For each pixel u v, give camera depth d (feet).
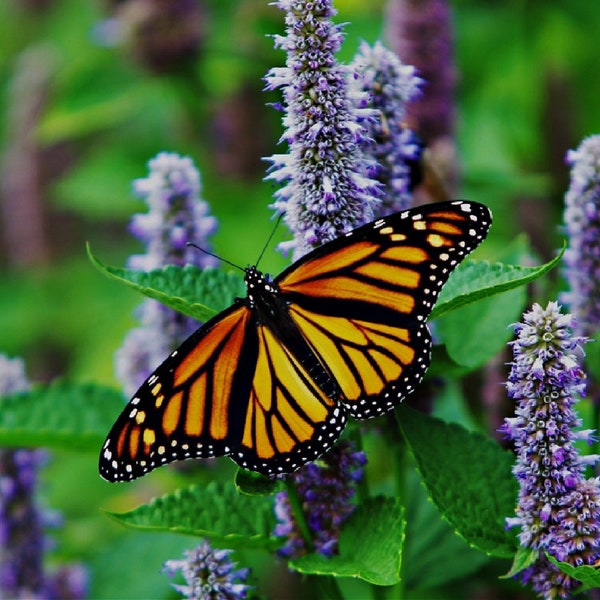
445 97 3.99
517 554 3.33
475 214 3.33
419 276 3.35
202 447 3.36
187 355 3.38
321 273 3.38
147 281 3.43
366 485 3.43
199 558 3.35
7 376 3.74
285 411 3.36
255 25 4.24
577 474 3.31
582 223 3.51
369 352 3.36
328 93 3.36
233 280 3.46
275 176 3.38
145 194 3.68
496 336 3.50
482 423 3.65
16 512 3.75
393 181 3.45
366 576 3.32
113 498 4.14
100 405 3.62
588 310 3.53
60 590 3.74
